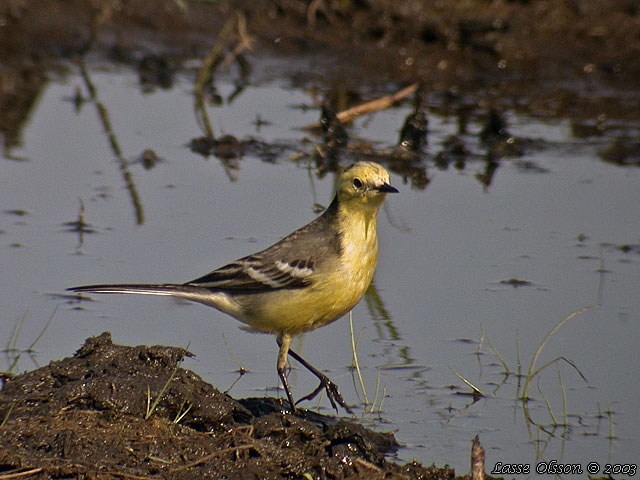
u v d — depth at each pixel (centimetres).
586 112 1944
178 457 891
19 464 848
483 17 2145
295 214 1538
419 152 1773
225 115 1959
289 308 1067
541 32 2134
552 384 1108
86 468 851
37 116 1919
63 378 981
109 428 912
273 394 1093
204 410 959
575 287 1334
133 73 2161
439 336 1218
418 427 1022
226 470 884
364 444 934
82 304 1273
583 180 1670
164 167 1722
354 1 2205
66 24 2200
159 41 2231
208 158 1775
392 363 1160
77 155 1758
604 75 2067
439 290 1337
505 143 1808
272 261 1070
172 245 1420
